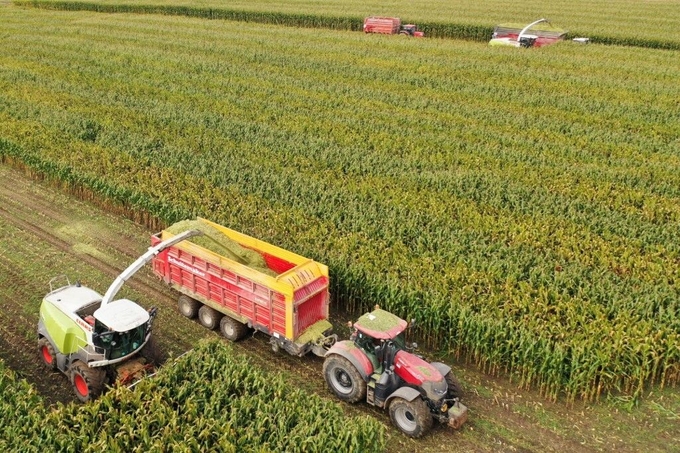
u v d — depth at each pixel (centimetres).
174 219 2697
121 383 1720
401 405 1648
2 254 2575
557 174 3152
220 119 3959
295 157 3316
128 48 6103
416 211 2681
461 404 1694
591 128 3825
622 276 2278
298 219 2595
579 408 1823
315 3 9612
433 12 8700
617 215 2680
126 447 1509
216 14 8450
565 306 2028
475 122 3975
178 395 1641
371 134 3694
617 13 8769
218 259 1981
